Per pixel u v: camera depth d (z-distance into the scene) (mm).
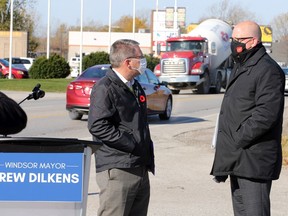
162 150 14242
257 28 6191
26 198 4422
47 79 45750
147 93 19812
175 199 9445
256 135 6008
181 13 69750
